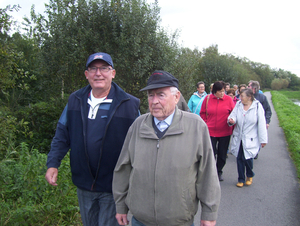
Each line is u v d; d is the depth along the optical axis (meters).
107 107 2.21
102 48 6.37
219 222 3.38
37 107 5.98
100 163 2.17
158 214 1.75
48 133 5.83
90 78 2.17
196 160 1.74
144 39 7.00
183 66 10.72
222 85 4.69
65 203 3.08
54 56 6.21
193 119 1.80
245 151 4.42
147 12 7.05
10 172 3.29
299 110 18.11
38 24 6.35
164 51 7.55
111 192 2.24
